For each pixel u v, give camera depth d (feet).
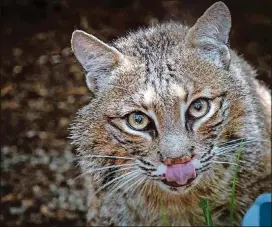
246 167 25.82
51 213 35.94
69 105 39.91
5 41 43.75
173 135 22.62
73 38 24.45
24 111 40.24
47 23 44.06
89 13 43.55
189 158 22.72
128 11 42.98
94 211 30.63
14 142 38.96
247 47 39.65
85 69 24.79
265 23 40.55
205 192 25.76
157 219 27.02
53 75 41.57
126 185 25.82
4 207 36.35
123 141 23.91
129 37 26.43
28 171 37.68
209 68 23.89
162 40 25.17
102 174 26.07
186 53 24.11
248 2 41.32
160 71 23.53
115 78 24.04
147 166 23.53
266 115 28.78
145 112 23.21
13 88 41.42
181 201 25.91
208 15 23.95
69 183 36.81
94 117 24.63
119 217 28.25
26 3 44.86
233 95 24.20
